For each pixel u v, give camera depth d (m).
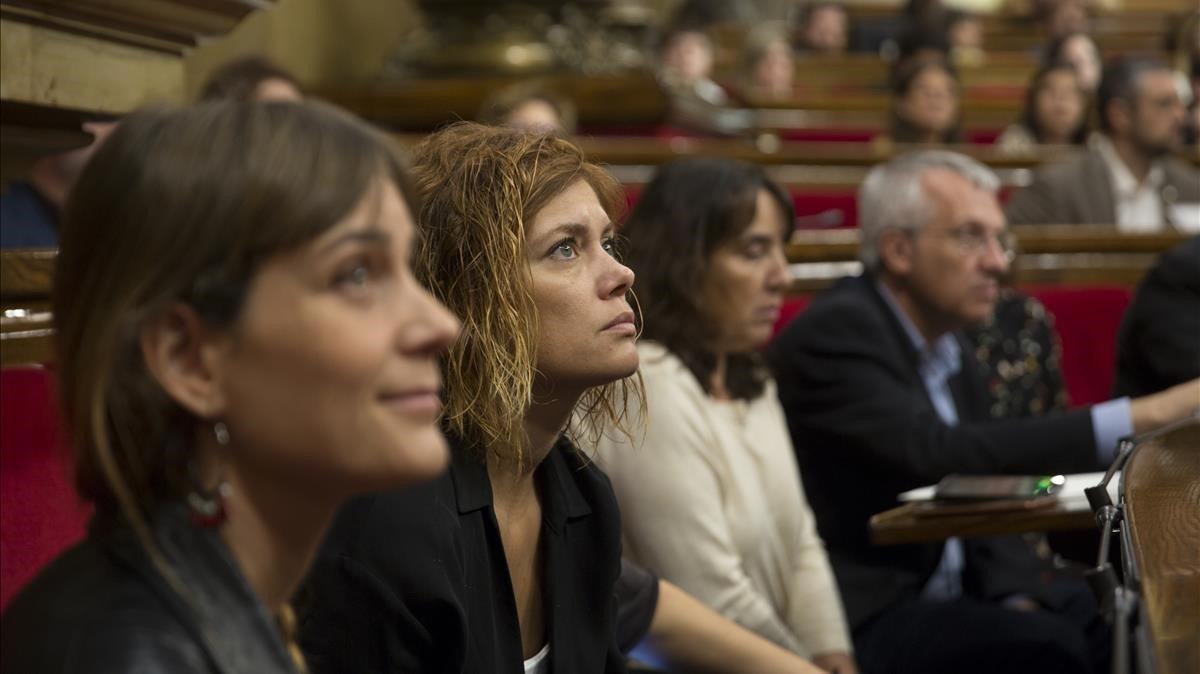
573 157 2.35
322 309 1.24
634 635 2.74
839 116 12.02
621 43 12.09
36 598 1.26
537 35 11.59
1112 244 6.23
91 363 1.24
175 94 3.07
